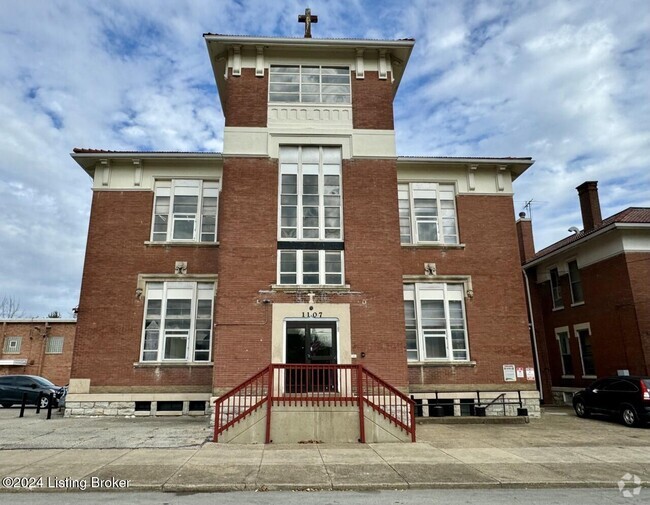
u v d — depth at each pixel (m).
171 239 18.48
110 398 16.86
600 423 16.17
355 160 16.50
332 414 12.24
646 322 19.66
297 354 14.75
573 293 23.81
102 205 18.50
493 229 19.38
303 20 19.17
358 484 8.21
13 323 34.06
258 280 15.20
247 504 7.09
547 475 8.91
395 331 15.07
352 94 17.14
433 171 19.81
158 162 18.95
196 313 17.86
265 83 17.02
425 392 17.61
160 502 7.21
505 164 19.78
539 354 25.67
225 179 16.03
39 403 18.34
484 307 18.64
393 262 15.65
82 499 7.40
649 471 9.28
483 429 14.63
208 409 16.75
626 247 20.47
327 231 16.08
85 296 17.64
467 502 7.30
